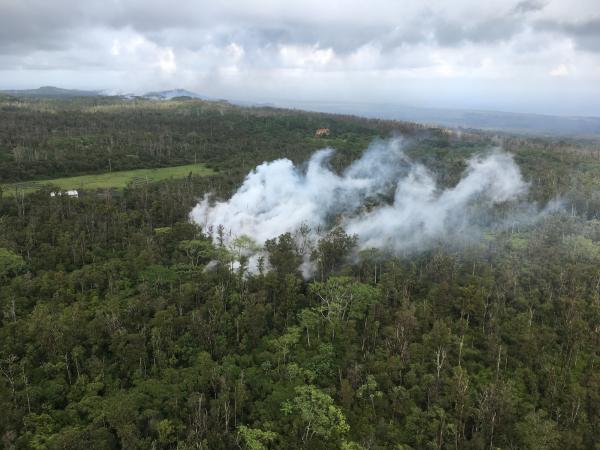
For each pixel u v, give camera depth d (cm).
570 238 11506
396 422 6391
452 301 8569
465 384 6406
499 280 9400
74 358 6912
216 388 6531
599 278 9212
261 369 7012
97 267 9700
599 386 6538
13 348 7019
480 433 5956
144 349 7081
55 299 8481
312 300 8838
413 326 7719
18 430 5759
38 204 13038
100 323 7456
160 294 8912
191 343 7525
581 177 16400
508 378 7106
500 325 8100
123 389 6425
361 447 5672
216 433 5759
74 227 11519
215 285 9212
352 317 8325
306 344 7806
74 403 6206
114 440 5681
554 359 7369
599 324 7962
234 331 7906
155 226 12606
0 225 11256
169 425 5797
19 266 9538
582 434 6022
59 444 5300
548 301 8688
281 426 6050
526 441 5781
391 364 6900
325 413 6081
